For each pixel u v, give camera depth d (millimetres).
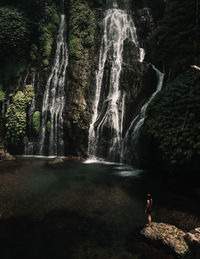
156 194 12055
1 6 26250
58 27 27516
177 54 16641
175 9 16922
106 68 23891
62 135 22891
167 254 6832
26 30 24859
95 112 23312
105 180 14516
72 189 12773
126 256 6742
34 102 24094
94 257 6699
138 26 28250
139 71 22375
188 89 13789
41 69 25078
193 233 6070
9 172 16109
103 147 21266
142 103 21094
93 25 26734
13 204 10570
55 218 9219
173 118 13570
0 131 23391
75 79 23906
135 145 18500
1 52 24172
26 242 7461
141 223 8852
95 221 9000
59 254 6836
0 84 24375
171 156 12594
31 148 23375
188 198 11430
